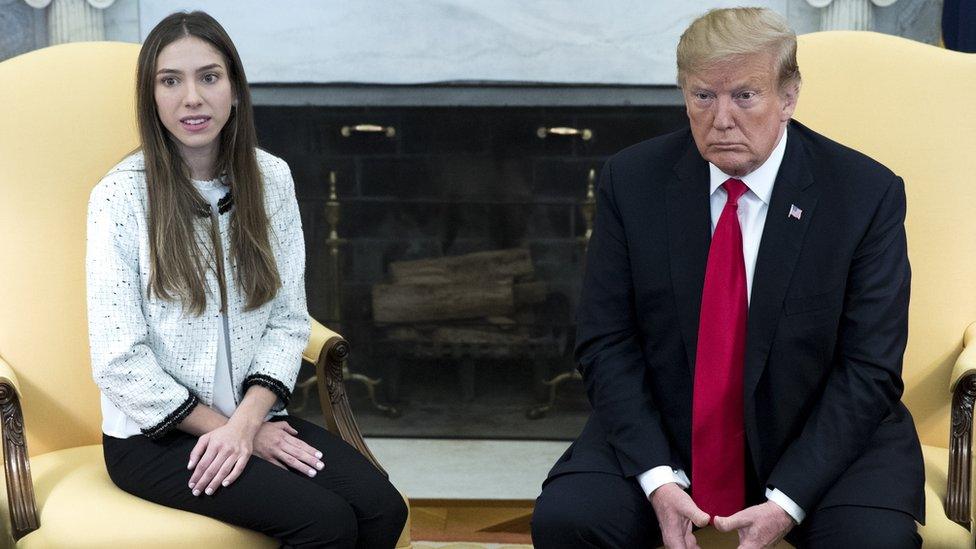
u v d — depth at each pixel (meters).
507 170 3.13
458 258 3.19
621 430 1.72
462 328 3.24
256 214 1.90
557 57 3.04
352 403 3.30
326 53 3.06
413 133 3.12
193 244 1.83
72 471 1.90
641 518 1.69
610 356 1.78
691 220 1.73
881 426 1.75
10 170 2.04
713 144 1.63
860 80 2.06
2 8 3.01
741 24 1.59
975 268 1.99
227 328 1.89
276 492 1.73
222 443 1.77
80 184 2.06
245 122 1.90
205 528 1.72
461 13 3.02
